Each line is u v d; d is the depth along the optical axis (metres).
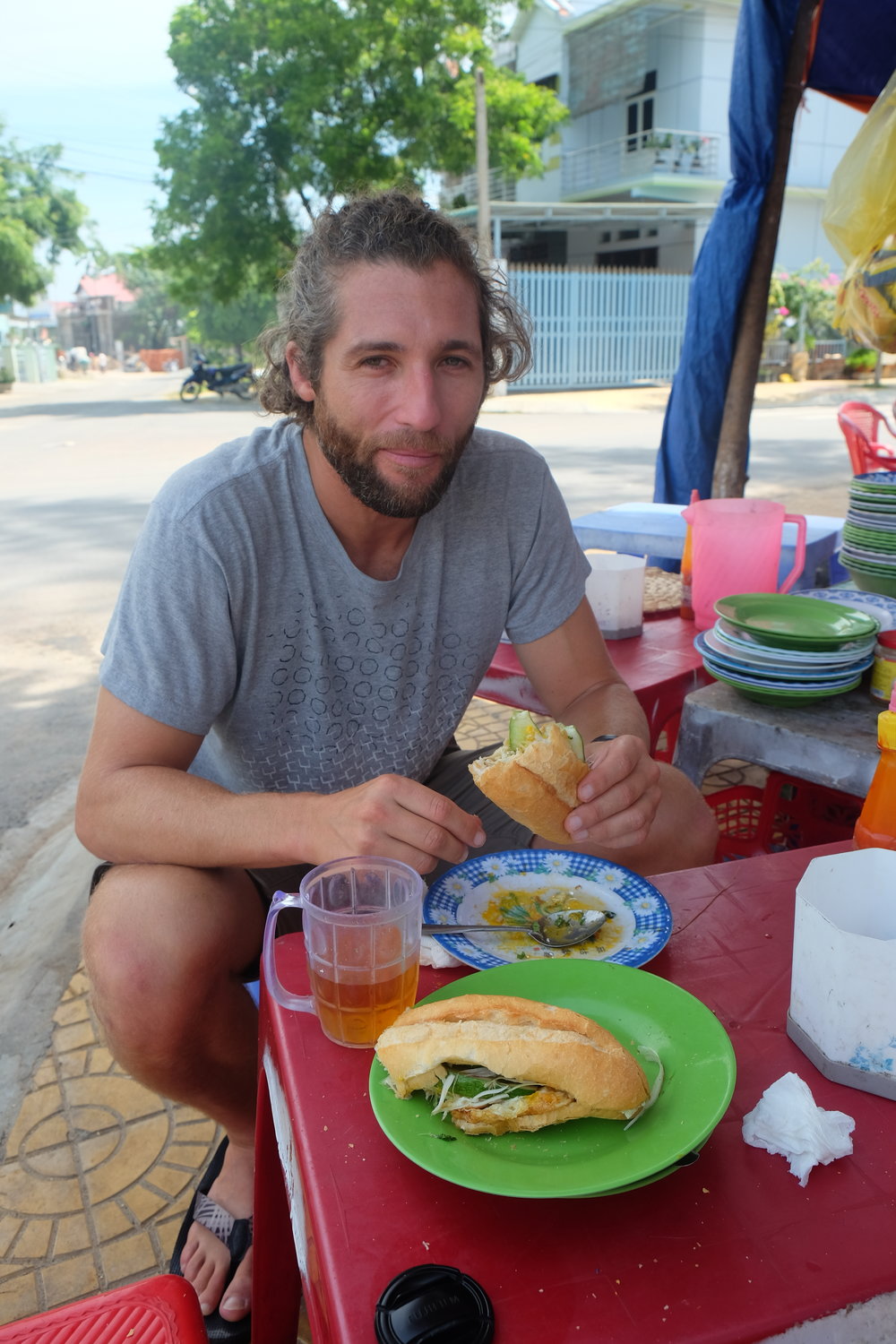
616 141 24.97
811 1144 0.85
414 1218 0.81
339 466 1.51
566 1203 0.83
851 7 3.77
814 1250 0.78
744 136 3.80
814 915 0.96
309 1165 0.87
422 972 1.20
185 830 1.43
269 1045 1.19
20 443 15.75
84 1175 1.97
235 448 1.68
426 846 1.21
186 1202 1.88
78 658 5.24
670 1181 0.85
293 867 1.78
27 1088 2.24
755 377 4.15
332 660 1.72
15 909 3.02
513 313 1.77
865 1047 0.94
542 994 1.06
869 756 1.73
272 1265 1.36
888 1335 0.74
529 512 1.87
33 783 3.85
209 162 19.62
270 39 18.77
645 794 1.38
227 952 1.53
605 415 16.95
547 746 1.28
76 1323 1.04
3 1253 1.79
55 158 34.81
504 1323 0.71
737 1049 1.02
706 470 4.27
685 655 2.45
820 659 1.90
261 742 1.76
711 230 4.02
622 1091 0.84
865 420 4.95
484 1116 0.85
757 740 1.91
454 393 1.45
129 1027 1.48
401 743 1.85
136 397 28.05
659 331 21.97
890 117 2.91
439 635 1.82
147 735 1.56
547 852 1.46
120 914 1.48
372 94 19.62
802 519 2.60
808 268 21.47
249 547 1.58
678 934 1.24
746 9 3.68
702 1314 0.72
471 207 20.83
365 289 1.37
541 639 1.96
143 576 1.56
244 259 20.77
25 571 7.09
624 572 2.54
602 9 23.14
